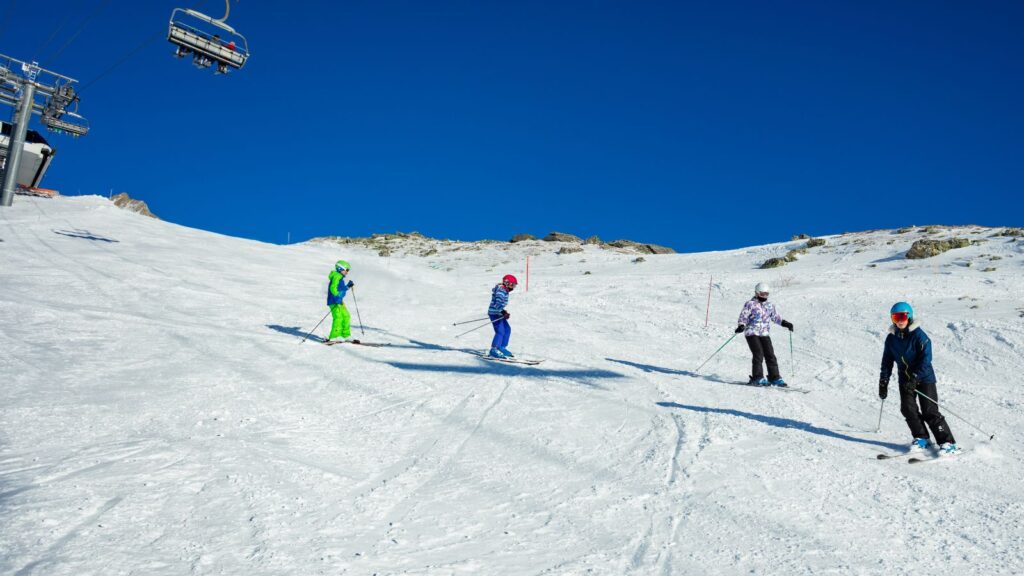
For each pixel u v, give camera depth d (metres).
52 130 34.19
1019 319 13.81
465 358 11.06
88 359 8.73
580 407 8.17
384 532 4.34
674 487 5.50
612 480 5.64
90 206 33.56
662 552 4.27
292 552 3.89
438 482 5.45
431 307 17.86
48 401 6.75
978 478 5.98
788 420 7.86
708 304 18.75
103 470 4.95
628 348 13.11
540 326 15.57
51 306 11.98
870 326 14.65
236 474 5.12
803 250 34.12
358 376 9.22
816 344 13.36
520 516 4.79
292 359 9.95
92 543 3.76
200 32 20.09
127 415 6.52
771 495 5.37
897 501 5.35
